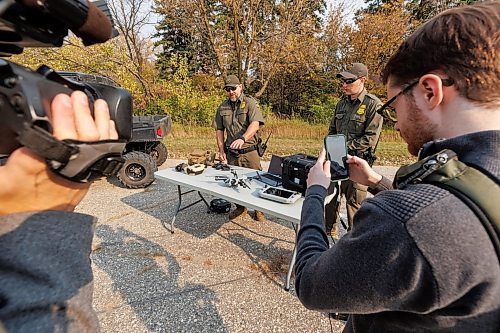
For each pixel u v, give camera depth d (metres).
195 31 12.59
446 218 0.38
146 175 4.64
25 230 0.34
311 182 0.83
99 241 3.01
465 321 0.39
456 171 0.42
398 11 14.52
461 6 0.50
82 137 0.34
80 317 0.35
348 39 15.38
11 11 0.31
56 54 10.30
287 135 10.48
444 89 0.48
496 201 0.38
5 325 0.30
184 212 3.79
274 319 2.01
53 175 0.34
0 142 0.33
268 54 12.92
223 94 13.27
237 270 2.54
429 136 0.52
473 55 0.44
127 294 2.22
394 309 0.43
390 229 0.41
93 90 0.41
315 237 0.64
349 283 0.45
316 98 16.98
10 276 0.32
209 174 3.07
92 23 0.37
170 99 12.16
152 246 2.92
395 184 0.53
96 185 4.89
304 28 12.99
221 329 1.92
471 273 0.36
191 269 2.55
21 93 0.30
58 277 0.34
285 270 2.56
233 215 3.55
